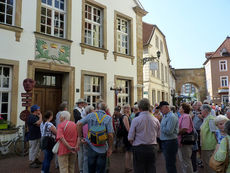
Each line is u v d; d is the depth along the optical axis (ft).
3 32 24.75
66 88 31.35
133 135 12.48
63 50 30.45
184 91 336.29
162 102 14.64
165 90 88.28
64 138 13.47
